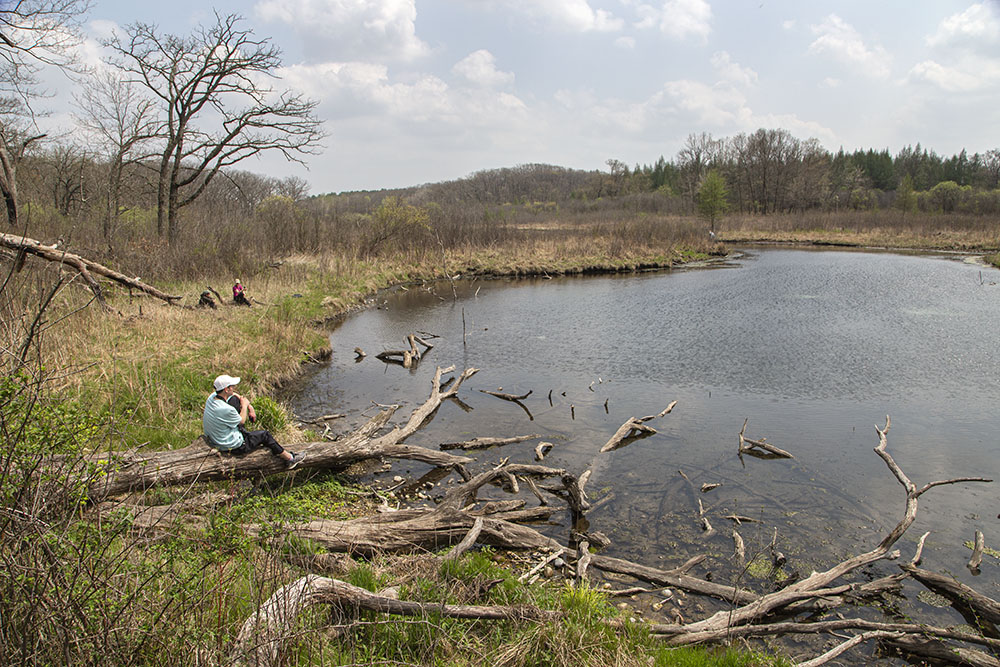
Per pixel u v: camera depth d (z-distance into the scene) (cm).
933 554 731
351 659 412
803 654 562
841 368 1496
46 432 346
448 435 1120
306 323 1850
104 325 1310
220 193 4575
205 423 776
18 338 491
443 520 718
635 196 9112
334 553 636
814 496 877
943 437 1085
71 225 2217
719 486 907
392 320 2192
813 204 8094
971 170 9581
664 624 580
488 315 2258
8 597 314
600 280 3172
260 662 364
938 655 545
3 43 1789
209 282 2114
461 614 483
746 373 1477
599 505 855
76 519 357
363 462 988
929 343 1700
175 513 510
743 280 2984
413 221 3575
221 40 2502
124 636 338
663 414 1195
